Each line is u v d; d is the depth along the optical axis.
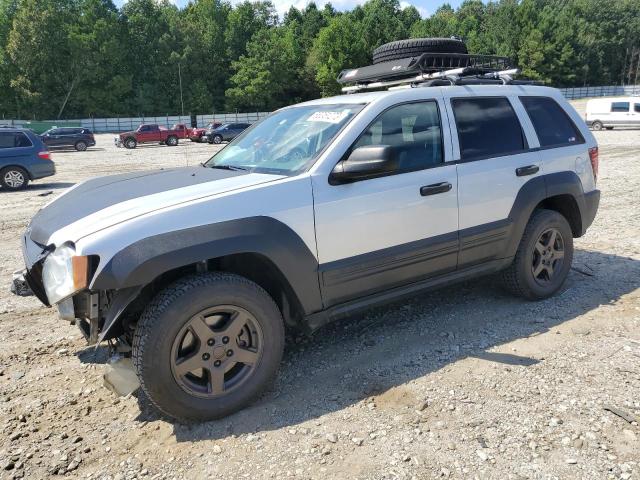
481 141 4.14
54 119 72.94
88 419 3.12
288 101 83.75
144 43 81.25
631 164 14.49
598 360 3.56
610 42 107.44
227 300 2.96
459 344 3.88
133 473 2.64
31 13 69.75
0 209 10.49
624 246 6.36
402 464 2.62
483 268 4.20
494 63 5.41
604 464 2.56
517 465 2.58
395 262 3.63
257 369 3.13
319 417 3.04
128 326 3.10
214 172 3.72
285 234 3.14
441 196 3.81
